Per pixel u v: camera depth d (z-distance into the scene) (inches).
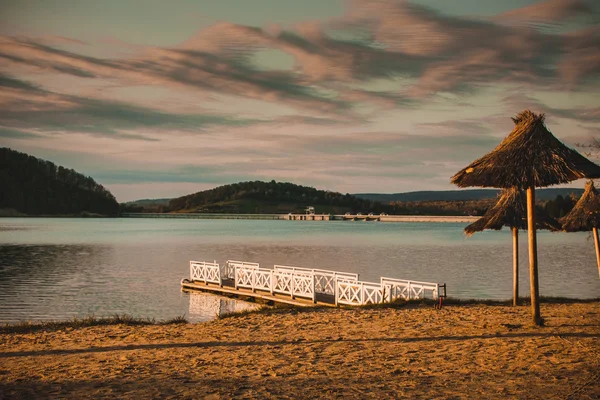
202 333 466.0
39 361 359.3
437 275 1437.0
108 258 2016.5
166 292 1156.5
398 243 3021.7
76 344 422.3
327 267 1663.4
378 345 393.4
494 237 3811.5
